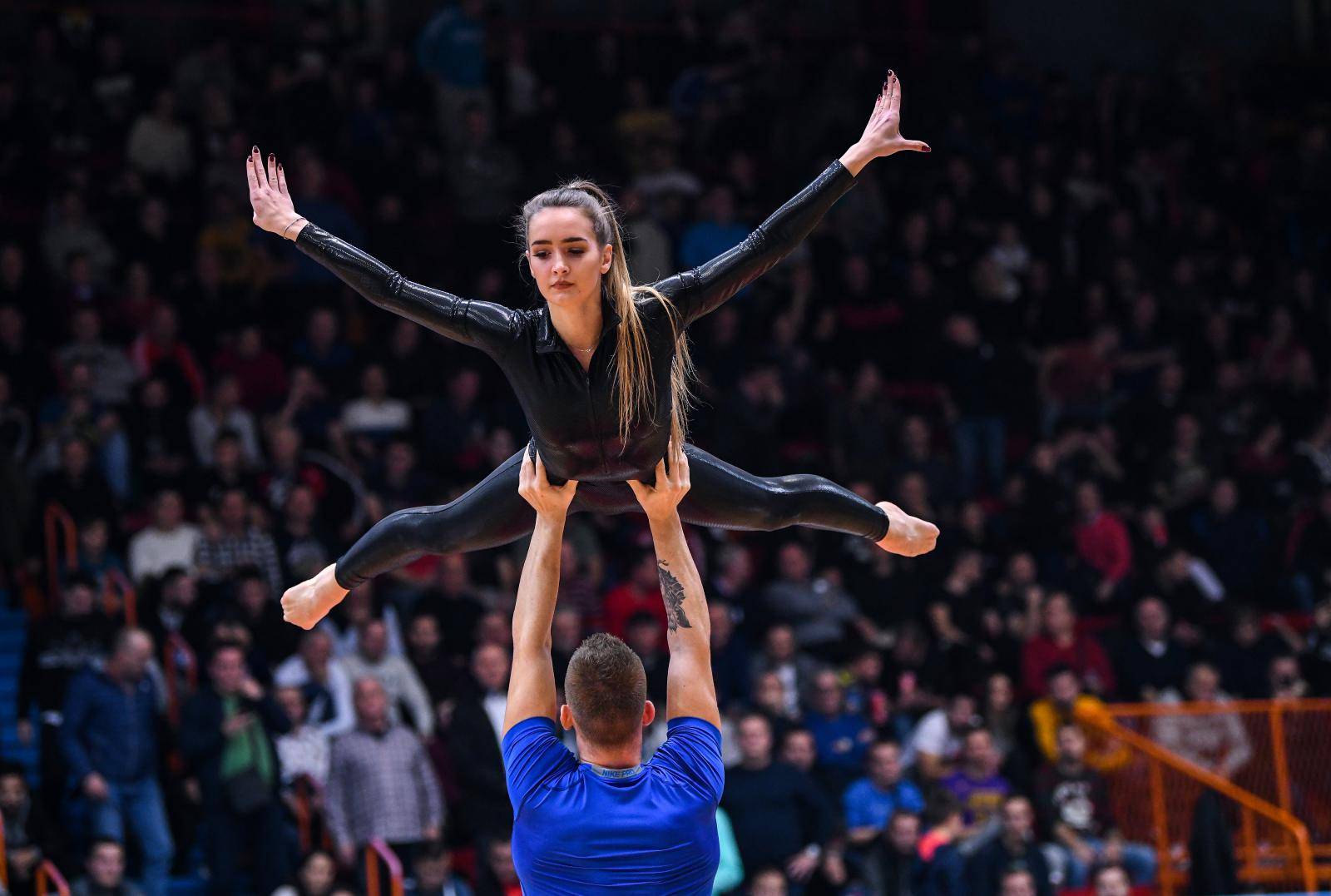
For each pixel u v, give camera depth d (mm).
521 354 10656
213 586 33219
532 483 11008
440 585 33875
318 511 35812
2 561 35750
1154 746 32969
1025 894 29203
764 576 38406
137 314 40500
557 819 10344
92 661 29703
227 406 37750
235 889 29031
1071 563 39531
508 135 47875
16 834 28281
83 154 45344
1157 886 32406
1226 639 37531
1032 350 46906
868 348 45531
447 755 31312
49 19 47688
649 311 10688
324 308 42219
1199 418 44344
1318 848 33562
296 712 30391
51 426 36469
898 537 12719
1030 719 33656
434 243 44625
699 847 10453
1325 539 41781
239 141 44219
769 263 11102
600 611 35625
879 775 31250
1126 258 49938
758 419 40438
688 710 10984
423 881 28094
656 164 48438
